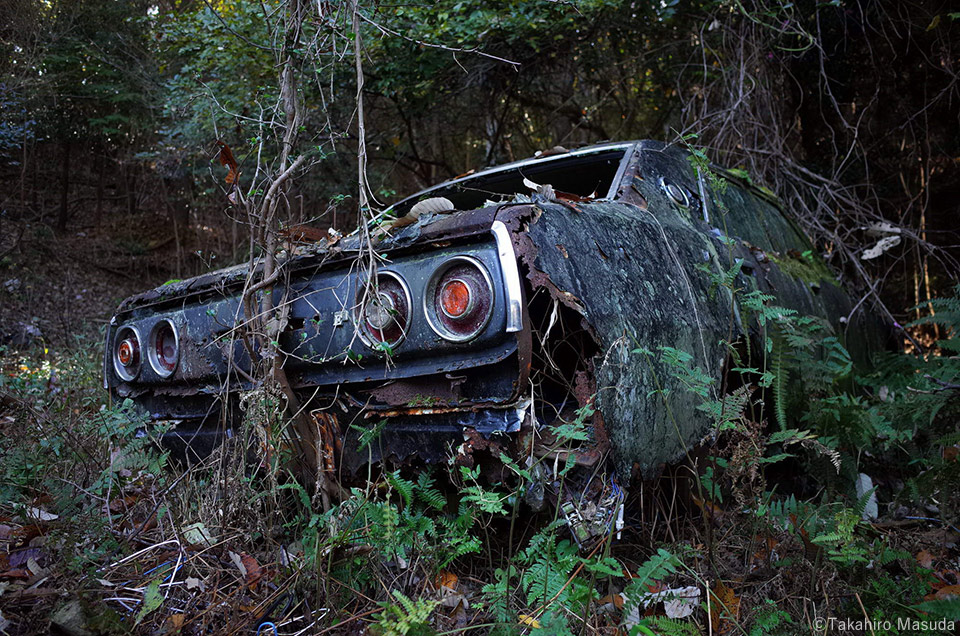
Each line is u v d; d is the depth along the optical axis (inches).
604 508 72.6
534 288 73.5
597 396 72.0
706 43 280.2
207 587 73.8
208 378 99.5
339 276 86.4
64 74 430.6
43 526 86.4
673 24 292.5
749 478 87.7
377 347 77.6
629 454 75.1
